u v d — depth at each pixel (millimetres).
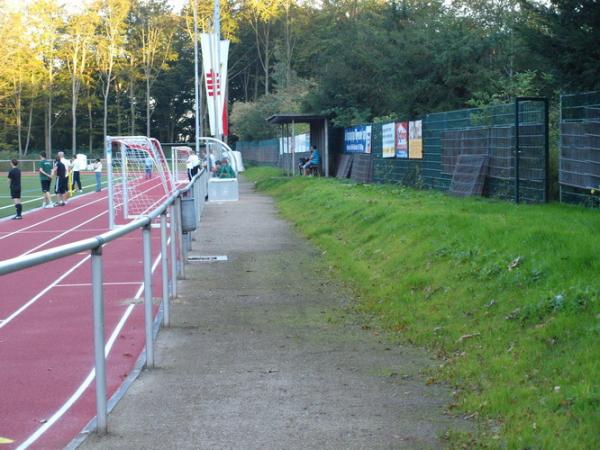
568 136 15992
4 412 5152
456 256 11016
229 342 9070
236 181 28094
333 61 39531
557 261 9062
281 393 6961
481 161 19500
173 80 93625
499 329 8055
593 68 15844
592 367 6164
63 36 84062
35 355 6992
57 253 4812
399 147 26812
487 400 6238
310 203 25109
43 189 33250
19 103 82375
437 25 31781
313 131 40812
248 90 94750
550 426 5414
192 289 12594
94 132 91188
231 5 82625
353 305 11125
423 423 6027
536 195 17000
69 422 6242
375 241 14875
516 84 24969
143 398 6852
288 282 13172
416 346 8656
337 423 6082
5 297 5086
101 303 5816
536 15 17094
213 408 6539
